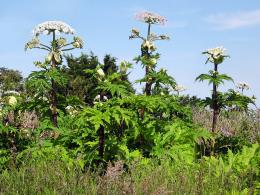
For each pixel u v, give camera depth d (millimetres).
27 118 5363
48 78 4918
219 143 4902
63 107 5211
